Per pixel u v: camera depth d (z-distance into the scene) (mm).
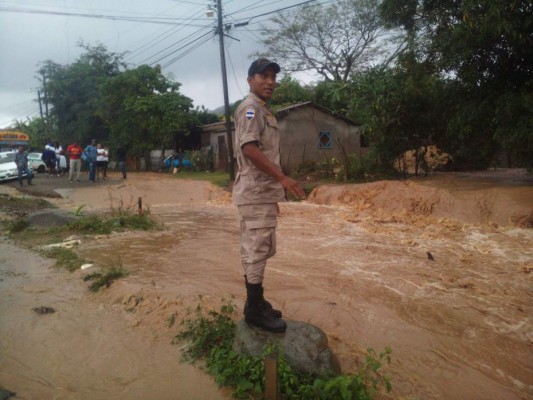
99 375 3242
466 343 3852
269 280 5266
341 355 3508
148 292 4578
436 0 11508
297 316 4199
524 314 4469
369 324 4098
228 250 6762
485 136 11617
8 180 19266
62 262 6000
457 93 11539
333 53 30281
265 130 3139
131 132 26297
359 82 14820
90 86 30828
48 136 35750
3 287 5090
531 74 10266
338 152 20469
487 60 10250
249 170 3164
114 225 8594
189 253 6547
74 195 14781
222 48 17891
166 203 13484
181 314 4074
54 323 4074
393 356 3559
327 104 25812
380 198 11156
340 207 11523
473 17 9508
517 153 10109
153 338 3779
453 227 8586
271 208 3217
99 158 19703
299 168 18234
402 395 3074
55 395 2994
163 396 2979
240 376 3035
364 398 2814
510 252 6844
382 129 14641
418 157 15359
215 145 25047
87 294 4828
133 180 19531
